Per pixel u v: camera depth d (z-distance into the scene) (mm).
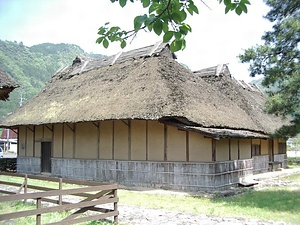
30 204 8977
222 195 11250
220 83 18844
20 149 19406
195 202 10031
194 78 16000
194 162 12148
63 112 15906
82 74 19531
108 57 19188
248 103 18578
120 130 14312
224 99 16469
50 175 17109
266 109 10883
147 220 7449
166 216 7871
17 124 17734
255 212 8602
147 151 13391
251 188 13008
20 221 7207
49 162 17578
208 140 12000
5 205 8805
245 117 16125
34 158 18359
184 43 2789
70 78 20172
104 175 14625
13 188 12023
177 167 12492
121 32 3232
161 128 13109
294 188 13203
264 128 16625
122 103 13531
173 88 13359
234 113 15414
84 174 15445
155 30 2676
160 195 11258
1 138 55844
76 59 21859
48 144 17750
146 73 14820
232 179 13102
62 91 18766
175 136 12742
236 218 7723
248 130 15141
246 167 14531
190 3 2736
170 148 12828
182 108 12094
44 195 6039
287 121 19906
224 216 8031
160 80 13875
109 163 14492
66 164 16328
